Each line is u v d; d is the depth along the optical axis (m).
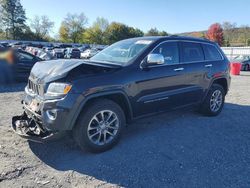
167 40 4.88
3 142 4.29
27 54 10.84
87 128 3.77
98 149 3.93
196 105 5.56
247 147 4.30
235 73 17.64
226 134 4.88
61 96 3.55
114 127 4.09
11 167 3.50
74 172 3.44
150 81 4.41
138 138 4.56
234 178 3.34
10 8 80.50
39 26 84.62
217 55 6.05
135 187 3.14
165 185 3.18
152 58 4.27
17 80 10.65
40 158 3.79
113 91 3.92
